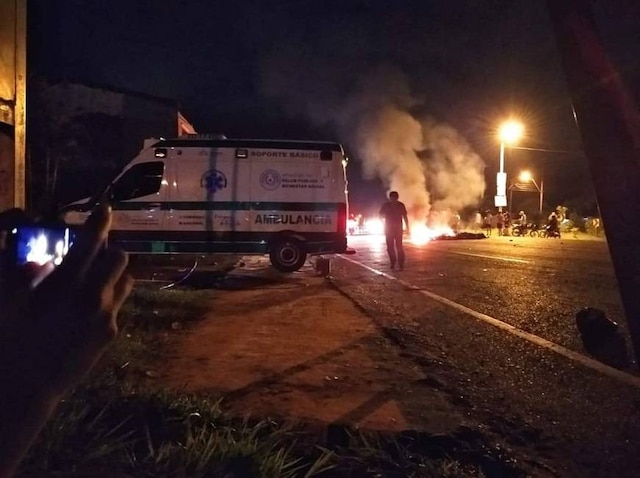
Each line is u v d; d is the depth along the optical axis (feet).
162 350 24.36
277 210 50.67
